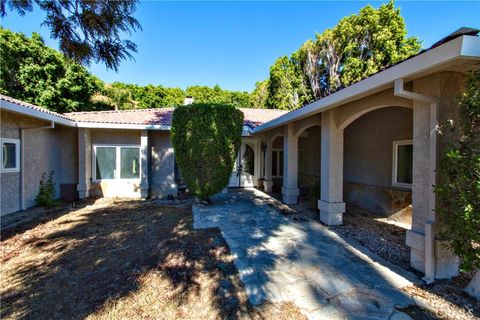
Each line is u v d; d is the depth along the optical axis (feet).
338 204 21.26
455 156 9.52
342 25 69.05
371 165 27.20
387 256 14.76
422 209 12.19
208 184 26.23
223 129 26.04
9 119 23.57
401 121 23.43
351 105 18.72
